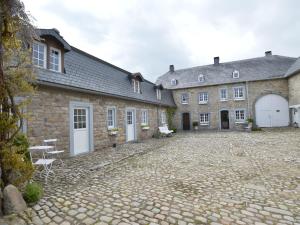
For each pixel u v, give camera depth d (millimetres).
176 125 23188
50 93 7082
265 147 8984
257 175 4875
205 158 7023
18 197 3037
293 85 18125
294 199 3449
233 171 5270
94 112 9273
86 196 3686
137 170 5574
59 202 3402
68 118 7809
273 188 3990
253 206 3211
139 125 13695
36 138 6484
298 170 5211
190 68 26188
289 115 19312
